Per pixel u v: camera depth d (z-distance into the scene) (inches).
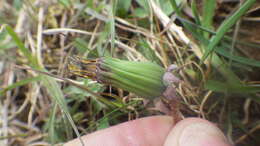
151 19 6.3
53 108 5.9
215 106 6.2
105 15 7.1
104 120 6.1
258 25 6.5
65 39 7.2
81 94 6.2
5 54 7.4
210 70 5.8
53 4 7.7
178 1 6.4
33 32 7.7
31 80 5.8
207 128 4.9
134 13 6.8
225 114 6.2
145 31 6.6
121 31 6.9
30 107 7.4
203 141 4.7
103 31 6.3
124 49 6.5
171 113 4.6
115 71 4.1
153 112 6.2
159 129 5.7
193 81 6.2
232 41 6.0
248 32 6.5
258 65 5.5
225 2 6.7
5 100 7.4
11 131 7.3
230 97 6.2
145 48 6.3
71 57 4.4
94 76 4.2
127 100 6.1
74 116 6.6
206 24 6.0
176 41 6.6
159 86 4.2
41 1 7.7
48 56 7.4
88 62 4.2
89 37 7.1
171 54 6.5
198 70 5.6
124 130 5.8
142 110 6.1
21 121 7.4
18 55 7.6
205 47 5.7
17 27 7.7
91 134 5.9
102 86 5.8
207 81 5.5
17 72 7.5
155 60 6.1
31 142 7.2
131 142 5.7
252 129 6.0
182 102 5.9
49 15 7.6
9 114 7.5
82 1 7.5
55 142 6.5
